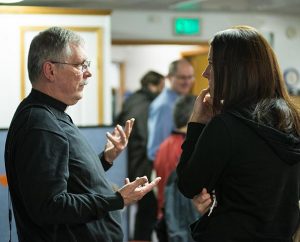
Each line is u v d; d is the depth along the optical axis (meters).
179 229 2.99
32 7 3.76
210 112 1.86
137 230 4.77
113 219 1.94
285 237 1.73
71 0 5.22
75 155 1.81
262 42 1.76
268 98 1.74
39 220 1.69
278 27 6.96
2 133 2.59
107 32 4.02
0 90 3.71
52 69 1.84
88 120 4.00
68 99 1.88
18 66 3.74
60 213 1.67
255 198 1.68
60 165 1.71
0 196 2.57
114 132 2.26
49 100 1.85
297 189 1.77
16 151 1.76
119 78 10.38
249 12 6.79
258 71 1.73
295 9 6.57
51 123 1.76
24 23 3.75
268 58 1.75
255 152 1.68
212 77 1.79
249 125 1.69
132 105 5.21
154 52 10.16
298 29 7.04
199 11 6.66
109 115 4.07
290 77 7.04
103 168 2.13
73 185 1.80
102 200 1.74
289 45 7.02
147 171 4.98
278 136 1.69
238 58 1.73
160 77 5.49
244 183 1.69
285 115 1.72
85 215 1.71
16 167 1.75
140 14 6.52
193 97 3.81
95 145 2.85
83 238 1.82
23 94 3.73
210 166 1.70
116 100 9.48
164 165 3.76
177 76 4.70
